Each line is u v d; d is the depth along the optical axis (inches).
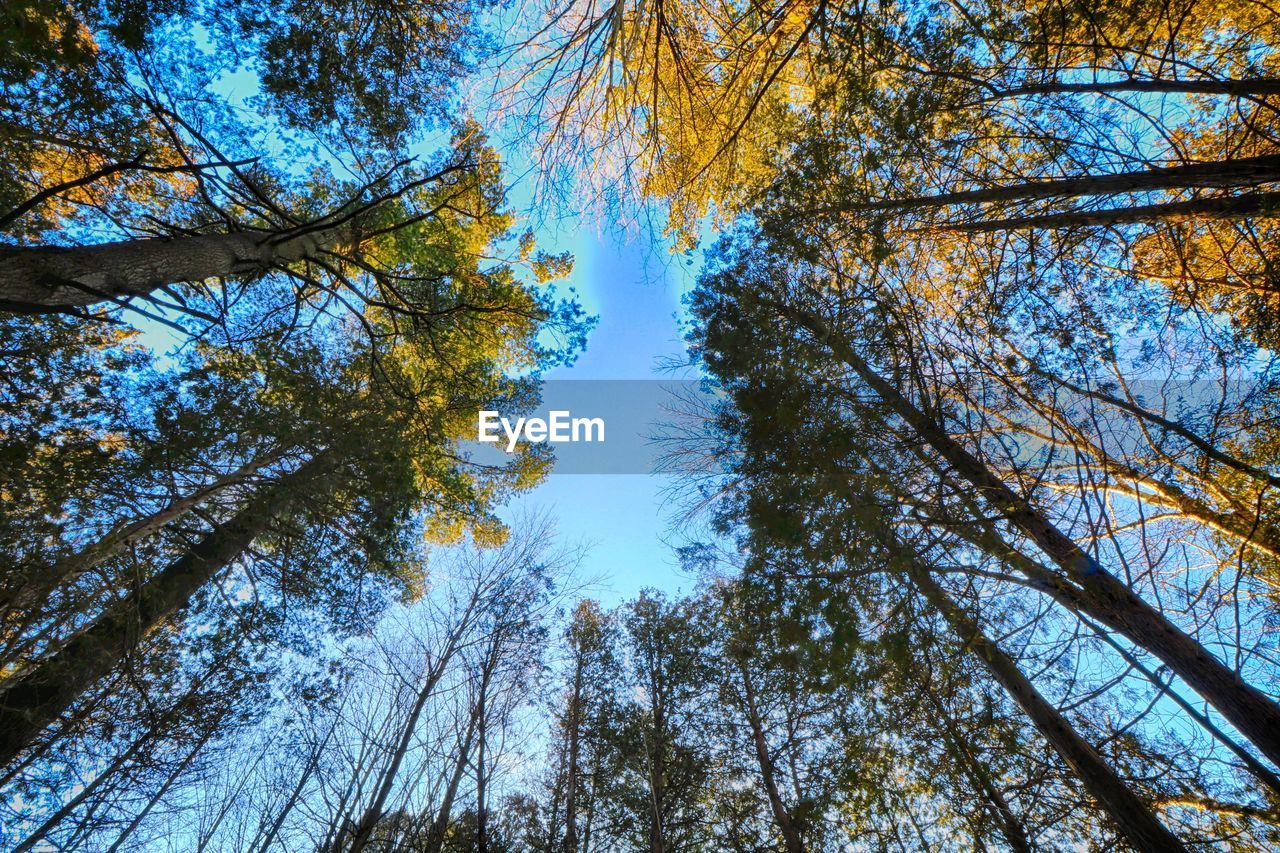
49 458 159.8
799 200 186.7
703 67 280.7
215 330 212.5
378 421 234.8
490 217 338.6
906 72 190.4
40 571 159.6
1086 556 162.4
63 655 179.8
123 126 191.5
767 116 257.4
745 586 174.1
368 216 279.6
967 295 197.6
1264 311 173.0
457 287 349.1
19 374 160.2
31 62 140.9
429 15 247.3
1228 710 145.0
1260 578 198.7
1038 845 193.6
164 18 193.8
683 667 454.3
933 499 147.3
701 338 213.8
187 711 233.0
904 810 201.6
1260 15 173.8
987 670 184.5
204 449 193.8
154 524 201.5
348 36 231.8
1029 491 150.1
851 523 143.7
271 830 252.8
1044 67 167.5
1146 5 157.8
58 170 207.8
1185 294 186.4
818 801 212.5
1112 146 171.5
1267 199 139.0
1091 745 195.8
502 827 362.0
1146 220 169.3
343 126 251.6
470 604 354.0
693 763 417.1
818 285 178.4
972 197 180.1
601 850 399.2
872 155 174.9
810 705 225.3
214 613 230.1
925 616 147.9
